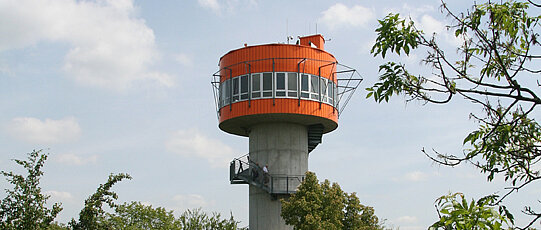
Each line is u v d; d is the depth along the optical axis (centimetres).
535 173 676
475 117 684
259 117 3491
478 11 663
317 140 3834
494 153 703
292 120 3559
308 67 3503
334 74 3647
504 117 681
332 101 3588
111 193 1800
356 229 2870
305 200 2902
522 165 682
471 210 543
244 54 3550
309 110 3444
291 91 3441
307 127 3719
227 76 3616
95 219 1791
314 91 3491
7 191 1731
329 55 3631
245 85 3506
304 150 3650
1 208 1702
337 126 3709
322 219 2845
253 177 3494
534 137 685
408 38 670
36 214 1702
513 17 657
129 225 3061
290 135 3597
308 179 2989
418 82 672
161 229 3117
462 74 654
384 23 692
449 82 653
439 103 666
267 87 3447
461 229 537
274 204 3506
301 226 2792
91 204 1731
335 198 2912
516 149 693
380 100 693
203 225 3228
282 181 3494
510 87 628
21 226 1678
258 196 3575
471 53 668
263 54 3497
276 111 3403
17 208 1700
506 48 661
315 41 3831
